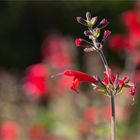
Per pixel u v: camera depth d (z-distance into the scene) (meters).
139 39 12.84
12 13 27.38
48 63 13.65
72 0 27.53
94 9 27.53
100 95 12.96
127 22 12.81
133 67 13.20
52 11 27.86
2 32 27.16
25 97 15.34
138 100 15.38
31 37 27.67
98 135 10.22
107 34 5.41
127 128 13.39
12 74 21.44
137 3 13.41
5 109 14.43
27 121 14.44
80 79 5.69
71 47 13.93
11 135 13.55
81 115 13.23
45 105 16.61
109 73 5.41
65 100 13.78
